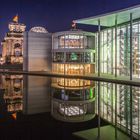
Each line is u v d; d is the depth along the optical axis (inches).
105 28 2038.6
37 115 674.2
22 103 848.9
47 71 2401.6
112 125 565.3
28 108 765.9
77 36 2126.0
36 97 974.4
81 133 505.7
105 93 1055.0
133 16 1497.3
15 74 2182.6
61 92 1118.4
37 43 2427.4
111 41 1939.0
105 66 2070.6
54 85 1384.1
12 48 4852.4
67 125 572.1
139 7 1258.6
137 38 1625.2
